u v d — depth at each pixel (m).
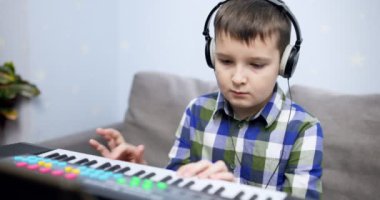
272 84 0.76
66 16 1.62
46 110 1.62
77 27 1.67
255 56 0.71
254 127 0.86
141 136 1.34
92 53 1.76
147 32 1.68
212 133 0.90
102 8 1.74
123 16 1.74
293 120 0.83
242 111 0.86
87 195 0.33
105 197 0.45
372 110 1.02
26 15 1.49
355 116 1.03
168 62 1.64
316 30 1.30
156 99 1.35
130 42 1.74
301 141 0.80
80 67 1.72
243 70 0.72
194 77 1.43
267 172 0.83
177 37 1.59
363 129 1.01
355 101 1.05
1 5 1.51
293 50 0.75
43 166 0.55
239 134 0.87
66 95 1.68
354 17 1.23
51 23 1.57
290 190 0.74
